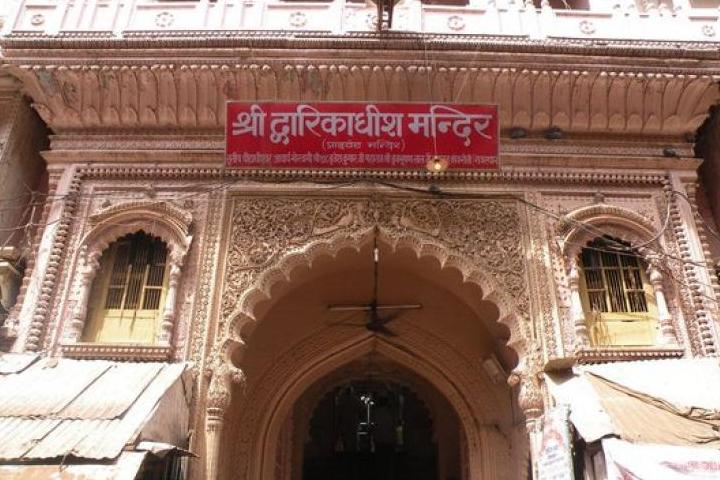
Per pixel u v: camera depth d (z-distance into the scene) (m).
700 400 4.31
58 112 6.02
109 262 5.73
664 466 3.75
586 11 6.33
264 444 6.40
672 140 6.16
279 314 6.62
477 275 5.50
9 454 3.48
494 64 5.77
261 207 5.78
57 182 5.82
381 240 5.66
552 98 5.95
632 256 5.79
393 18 6.16
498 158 5.63
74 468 3.48
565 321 5.32
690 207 5.82
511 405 6.26
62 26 6.07
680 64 5.79
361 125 5.68
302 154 5.68
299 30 6.03
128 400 4.15
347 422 10.49
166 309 5.24
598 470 4.07
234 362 5.30
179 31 5.84
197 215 5.71
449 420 8.11
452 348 6.64
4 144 5.96
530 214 5.77
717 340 5.21
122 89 5.89
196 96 5.93
